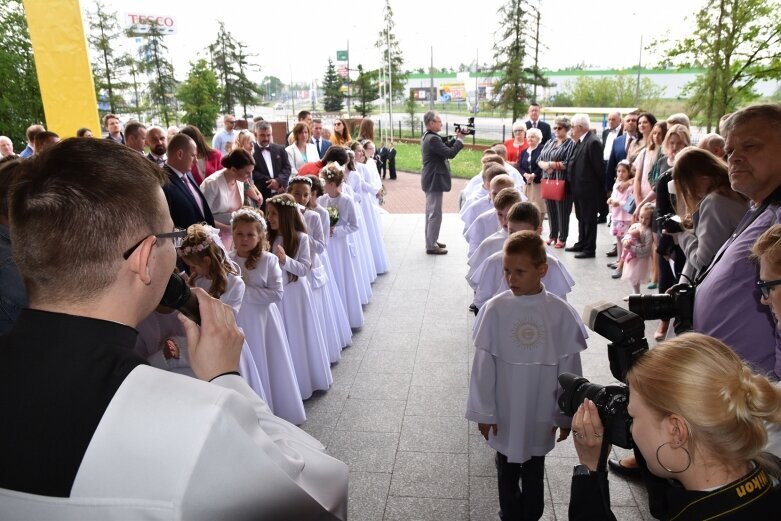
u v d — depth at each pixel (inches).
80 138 32.7
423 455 121.7
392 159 641.6
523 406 89.0
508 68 888.3
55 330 29.3
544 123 353.7
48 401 27.6
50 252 29.8
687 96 600.7
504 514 94.5
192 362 38.7
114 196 30.7
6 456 27.3
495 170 194.1
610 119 330.0
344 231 185.5
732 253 72.7
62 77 192.4
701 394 36.3
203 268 106.1
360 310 193.2
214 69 924.6
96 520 26.6
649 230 193.6
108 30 783.1
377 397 147.5
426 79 1502.2
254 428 30.3
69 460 27.0
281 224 138.7
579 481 46.4
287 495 30.0
